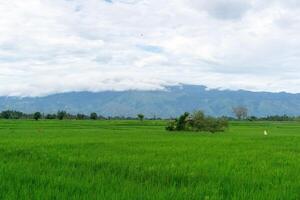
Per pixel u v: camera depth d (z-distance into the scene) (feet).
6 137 133.59
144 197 37.52
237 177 49.49
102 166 57.88
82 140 118.21
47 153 75.46
